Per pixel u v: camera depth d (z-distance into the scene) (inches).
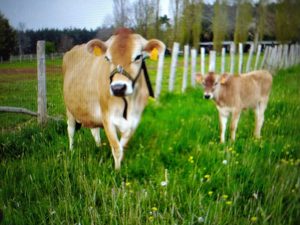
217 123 128.1
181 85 121.4
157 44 105.3
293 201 82.6
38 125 128.5
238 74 148.6
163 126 109.5
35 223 88.4
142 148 107.4
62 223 86.0
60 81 143.9
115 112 111.7
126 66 104.2
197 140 105.0
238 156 101.3
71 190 99.1
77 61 128.6
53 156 110.3
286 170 89.2
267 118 119.4
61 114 138.9
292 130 104.9
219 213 84.7
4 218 87.0
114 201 90.4
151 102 114.9
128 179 102.2
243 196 90.8
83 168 103.8
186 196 90.8
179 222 86.9
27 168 104.8
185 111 114.9
